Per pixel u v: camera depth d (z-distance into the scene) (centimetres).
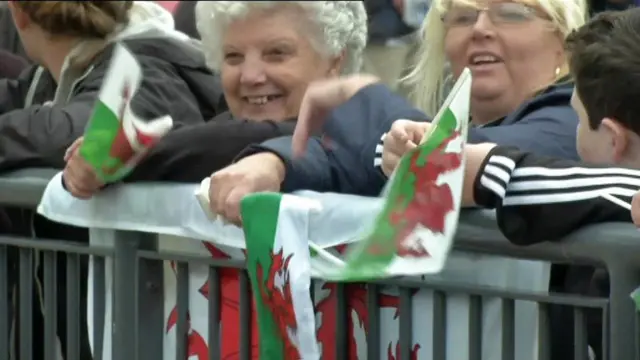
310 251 589
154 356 720
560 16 780
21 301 788
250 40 741
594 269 604
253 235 608
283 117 750
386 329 637
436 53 834
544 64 786
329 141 688
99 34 930
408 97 849
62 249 757
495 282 605
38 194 770
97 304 752
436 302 609
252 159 653
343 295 645
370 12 858
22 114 824
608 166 572
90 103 851
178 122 849
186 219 677
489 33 786
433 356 612
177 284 701
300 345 577
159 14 980
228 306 680
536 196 567
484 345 612
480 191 583
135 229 702
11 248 815
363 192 680
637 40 625
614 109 623
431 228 550
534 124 714
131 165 691
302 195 633
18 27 955
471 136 698
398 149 615
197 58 936
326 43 744
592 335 590
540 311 571
